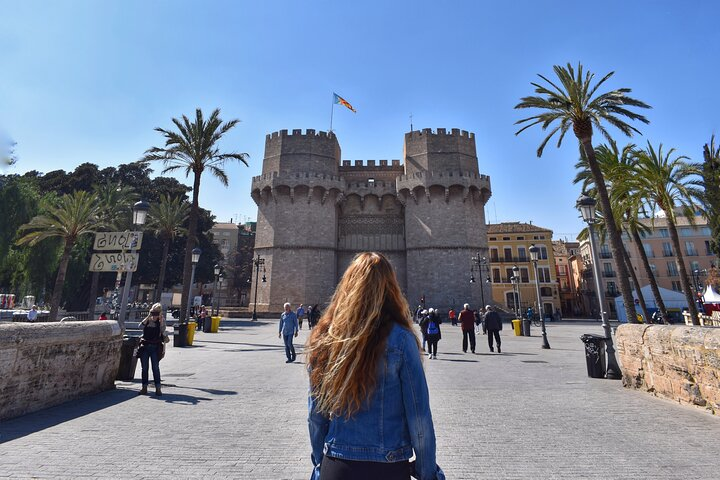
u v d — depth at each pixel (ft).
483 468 15.05
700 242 194.39
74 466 14.87
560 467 15.11
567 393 28.37
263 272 168.66
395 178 196.13
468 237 166.09
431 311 50.52
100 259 37.42
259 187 174.60
